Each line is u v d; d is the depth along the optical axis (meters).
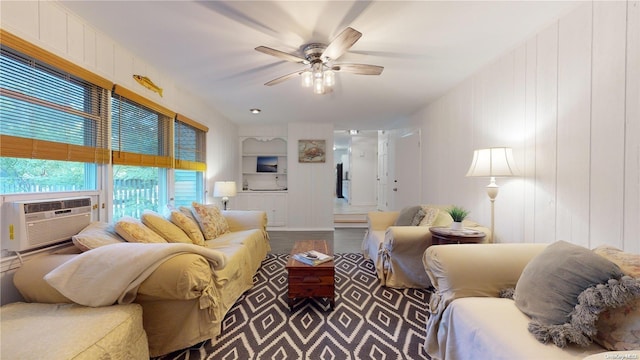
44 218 1.58
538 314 1.19
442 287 1.60
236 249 2.46
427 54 2.40
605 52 1.56
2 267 1.45
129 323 1.32
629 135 1.44
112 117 2.20
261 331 1.94
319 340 1.84
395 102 3.90
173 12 1.79
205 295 1.63
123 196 2.42
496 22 1.91
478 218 2.78
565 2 1.69
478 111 2.77
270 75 2.88
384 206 6.99
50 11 1.66
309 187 5.59
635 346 0.96
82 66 1.88
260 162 5.93
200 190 3.99
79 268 1.41
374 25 1.94
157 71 2.74
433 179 3.85
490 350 1.13
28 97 1.57
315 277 2.24
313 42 2.16
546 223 1.96
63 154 1.75
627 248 1.45
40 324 1.20
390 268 2.72
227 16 1.83
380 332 1.93
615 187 1.51
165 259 1.51
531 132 2.10
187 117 3.40
